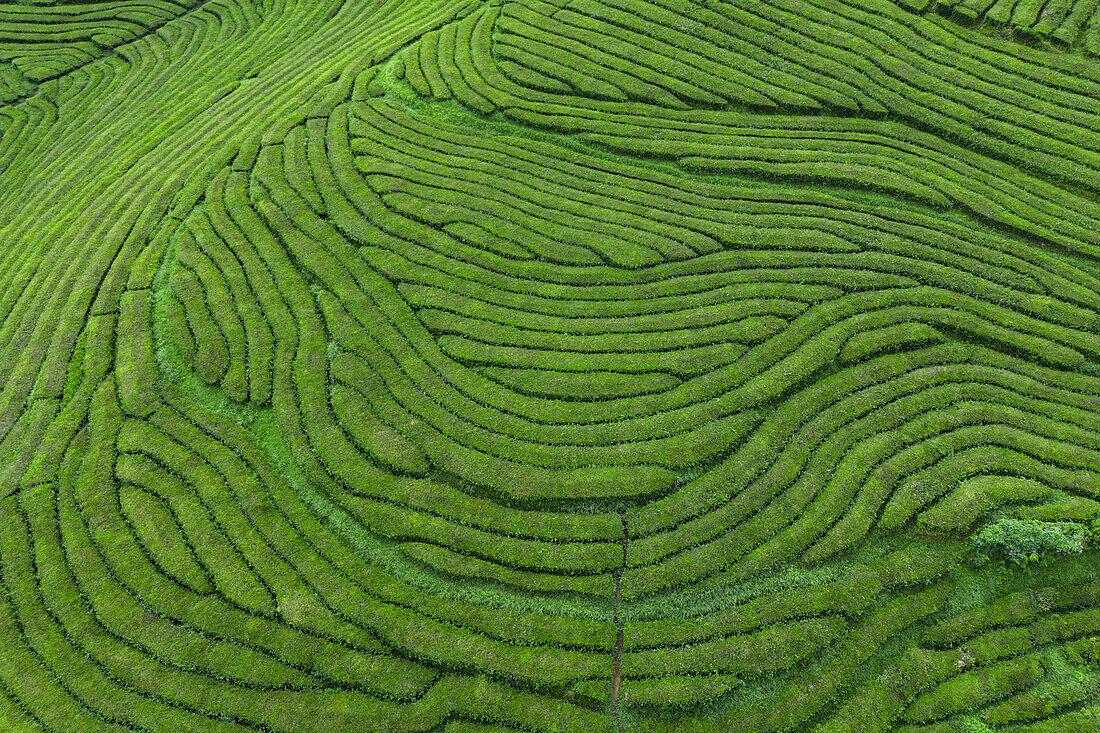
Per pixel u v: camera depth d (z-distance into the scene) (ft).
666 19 160.15
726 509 90.17
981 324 105.91
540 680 79.87
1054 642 81.41
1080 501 88.33
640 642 81.82
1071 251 114.73
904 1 154.81
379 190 132.36
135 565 90.38
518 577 86.38
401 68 161.68
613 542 88.63
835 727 77.25
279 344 110.93
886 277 112.16
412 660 82.33
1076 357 101.81
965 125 133.59
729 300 111.04
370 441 98.89
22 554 92.99
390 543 90.99
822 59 147.64
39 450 102.63
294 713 78.95
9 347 119.03
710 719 77.97
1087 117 130.52
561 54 156.56
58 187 160.15
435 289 116.57
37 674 83.66
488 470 94.79
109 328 116.88
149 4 238.07
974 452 93.20
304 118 151.23
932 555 85.97
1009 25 147.43
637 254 117.91
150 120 176.04
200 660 82.79
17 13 237.86
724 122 139.95
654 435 96.94
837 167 127.65
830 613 83.05
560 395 102.01
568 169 134.41
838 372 102.32
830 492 90.74
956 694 78.18
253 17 222.69
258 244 125.49
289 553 90.07
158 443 101.24
